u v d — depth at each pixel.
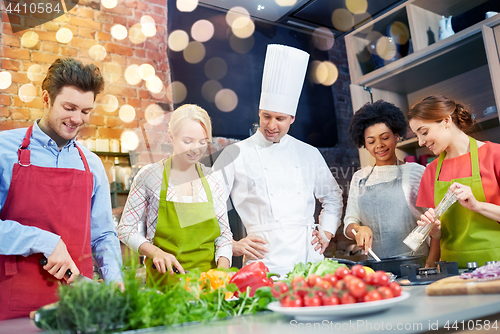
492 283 0.76
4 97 2.54
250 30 2.79
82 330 0.60
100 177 1.37
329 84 3.51
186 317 0.68
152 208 1.53
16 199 1.19
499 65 2.13
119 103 2.91
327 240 1.81
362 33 2.75
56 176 1.23
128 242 1.45
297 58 1.70
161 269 1.29
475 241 1.41
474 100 2.52
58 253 1.09
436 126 1.53
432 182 1.60
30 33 2.66
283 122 1.74
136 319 0.63
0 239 1.08
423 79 2.63
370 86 2.73
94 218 1.32
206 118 1.55
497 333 0.66
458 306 0.65
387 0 1.88
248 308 0.78
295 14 2.00
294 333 0.56
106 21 2.94
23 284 1.11
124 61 2.97
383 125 1.96
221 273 0.93
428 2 2.43
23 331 0.79
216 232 1.51
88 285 0.64
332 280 0.70
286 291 0.70
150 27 3.10
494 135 2.32
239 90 2.73
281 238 1.71
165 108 3.07
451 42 2.26
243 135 2.71
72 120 1.26
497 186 1.43
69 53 2.78
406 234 1.89
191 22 2.63
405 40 2.59
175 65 2.61
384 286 0.68
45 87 1.26
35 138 1.28
